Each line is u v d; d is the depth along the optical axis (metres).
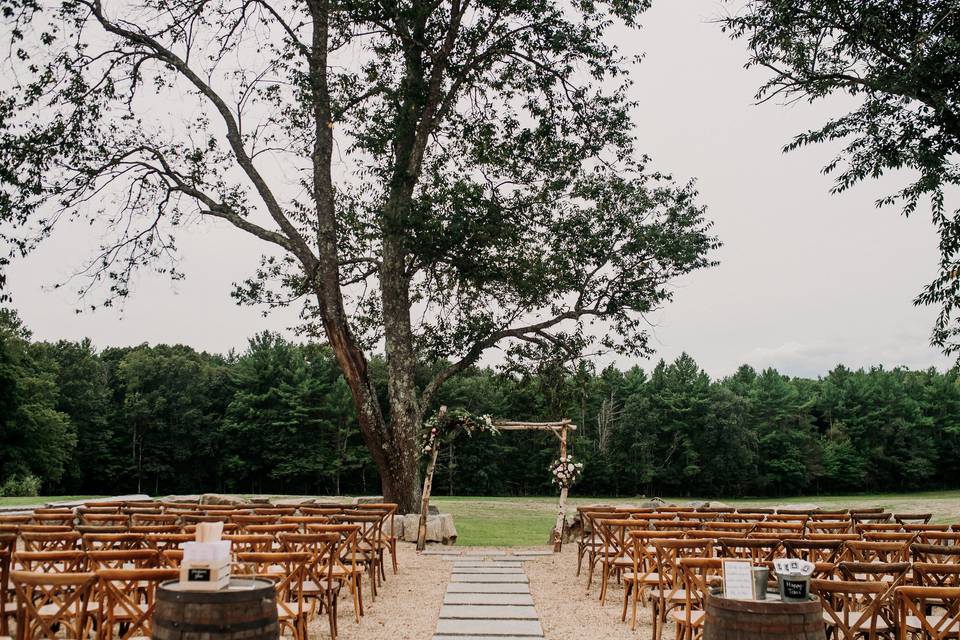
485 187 19.12
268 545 7.71
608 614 8.78
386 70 19.27
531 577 11.52
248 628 4.49
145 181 18.62
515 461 58.66
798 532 9.80
